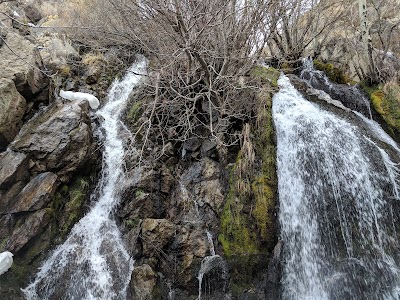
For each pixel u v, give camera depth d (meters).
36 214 5.46
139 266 5.31
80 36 9.84
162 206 6.09
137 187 6.10
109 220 6.08
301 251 5.55
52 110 6.88
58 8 12.70
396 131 7.00
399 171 6.09
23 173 5.80
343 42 10.45
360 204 5.75
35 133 6.17
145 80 8.00
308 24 9.47
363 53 8.73
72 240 5.70
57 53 8.47
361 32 8.34
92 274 5.42
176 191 6.27
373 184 5.93
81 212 6.07
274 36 9.14
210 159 6.57
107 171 6.71
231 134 6.61
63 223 5.77
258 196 5.71
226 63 6.50
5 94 6.17
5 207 5.50
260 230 5.49
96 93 8.30
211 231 5.76
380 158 6.18
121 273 5.38
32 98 6.94
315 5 9.98
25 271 5.16
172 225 5.74
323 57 10.62
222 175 6.31
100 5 9.76
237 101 6.64
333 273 5.32
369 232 5.55
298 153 6.38
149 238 5.53
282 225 5.62
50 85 7.39
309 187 6.04
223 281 5.38
